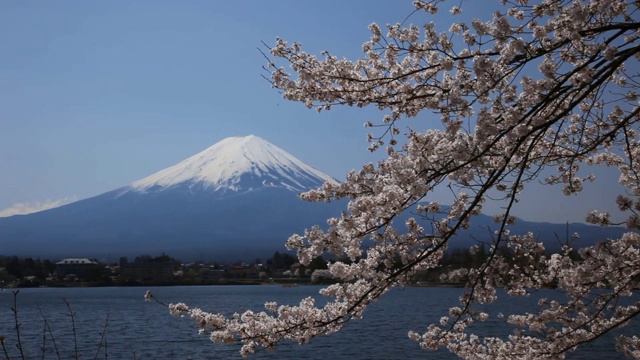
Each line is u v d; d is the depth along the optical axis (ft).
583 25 16.99
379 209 17.70
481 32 18.40
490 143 16.89
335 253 18.33
